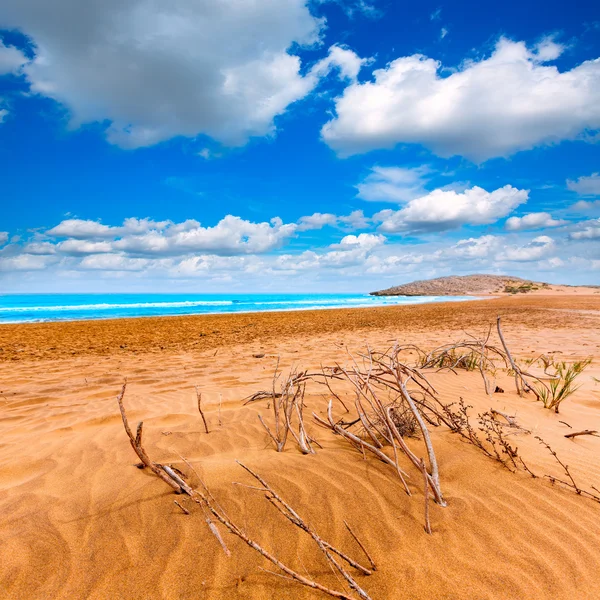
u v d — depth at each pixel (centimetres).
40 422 400
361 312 2591
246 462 256
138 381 600
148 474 244
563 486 226
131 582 160
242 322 1892
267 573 162
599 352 755
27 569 167
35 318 2378
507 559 169
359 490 219
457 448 275
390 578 158
